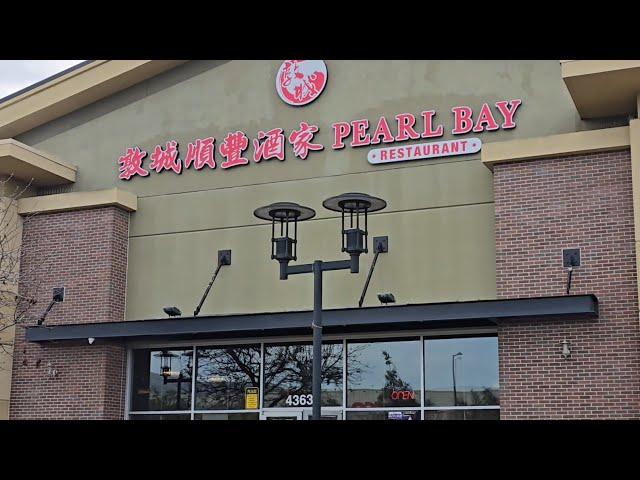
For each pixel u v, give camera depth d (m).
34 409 22.05
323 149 21.22
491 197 19.44
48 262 22.83
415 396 19.42
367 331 19.86
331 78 21.52
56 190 24.06
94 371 21.72
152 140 23.19
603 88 17.64
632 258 17.36
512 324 17.81
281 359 20.98
